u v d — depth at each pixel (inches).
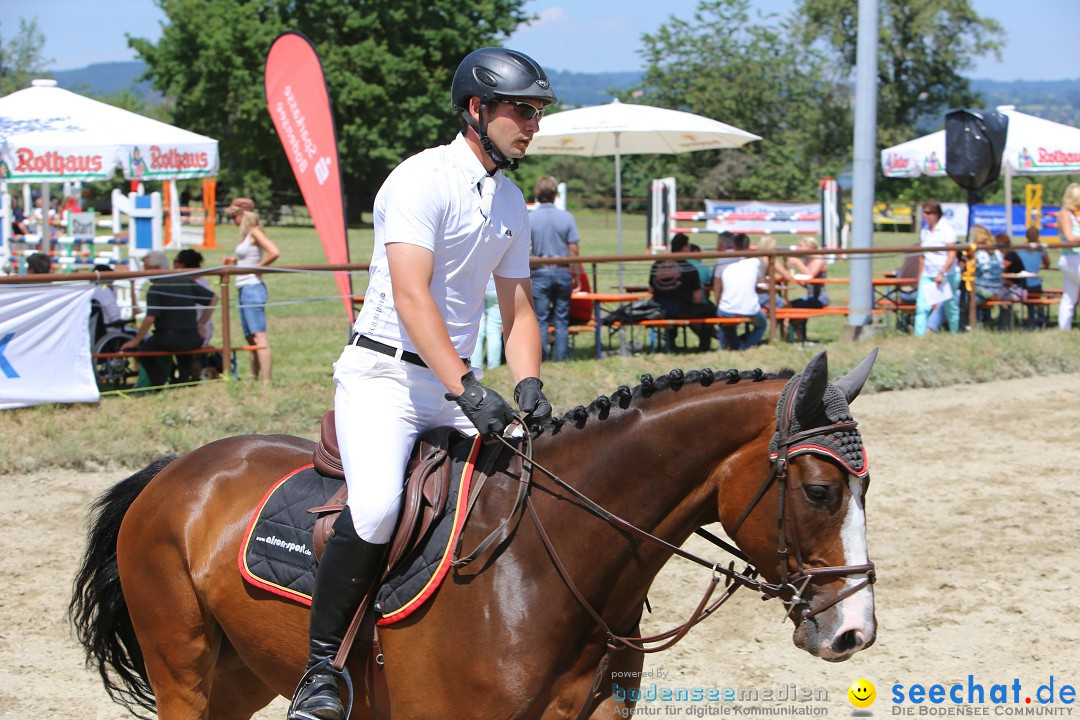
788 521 101.3
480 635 103.4
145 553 124.6
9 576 215.5
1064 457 308.5
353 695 111.6
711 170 1549.0
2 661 179.6
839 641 99.3
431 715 106.3
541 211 414.6
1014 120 587.8
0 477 277.4
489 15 1830.7
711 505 108.7
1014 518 255.0
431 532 107.6
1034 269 522.9
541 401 107.7
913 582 215.2
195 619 121.8
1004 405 374.0
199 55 1763.0
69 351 322.3
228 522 120.6
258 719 164.1
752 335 448.8
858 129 472.1
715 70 1549.0
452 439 114.9
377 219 110.3
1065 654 182.5
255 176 1726.1
